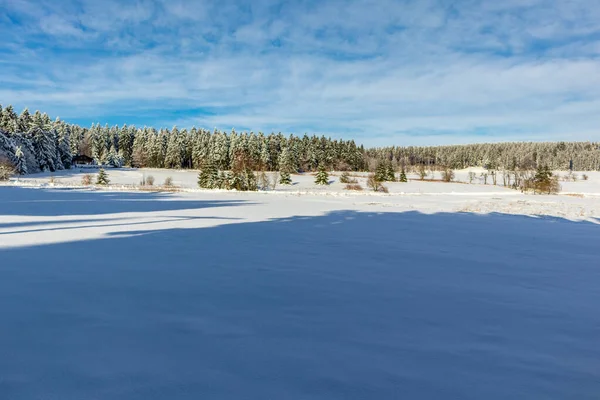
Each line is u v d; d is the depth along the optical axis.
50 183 37.44
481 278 5.57
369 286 4.93
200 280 4.95
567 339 3.39
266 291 4.55
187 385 2.41
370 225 11.81
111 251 6.70
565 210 20.86
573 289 5.10
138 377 2.49
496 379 2.63
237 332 3.30
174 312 3.74
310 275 5.39
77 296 4.13
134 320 3.50
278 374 2.59
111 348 2.90
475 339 3.33
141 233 8.97
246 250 7.12
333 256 6.82
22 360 2.68
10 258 5.95
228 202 20.64
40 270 5.21
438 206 22.05
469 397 2.39
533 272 6.06
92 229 9.38
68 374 2.51
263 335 3.25
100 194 24.84
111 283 4.68
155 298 4.16
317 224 11.66
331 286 4.86
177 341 3.07
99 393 2.30
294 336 3.25
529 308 4.25
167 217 12.62
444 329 3.54
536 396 2.43
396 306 4.17
